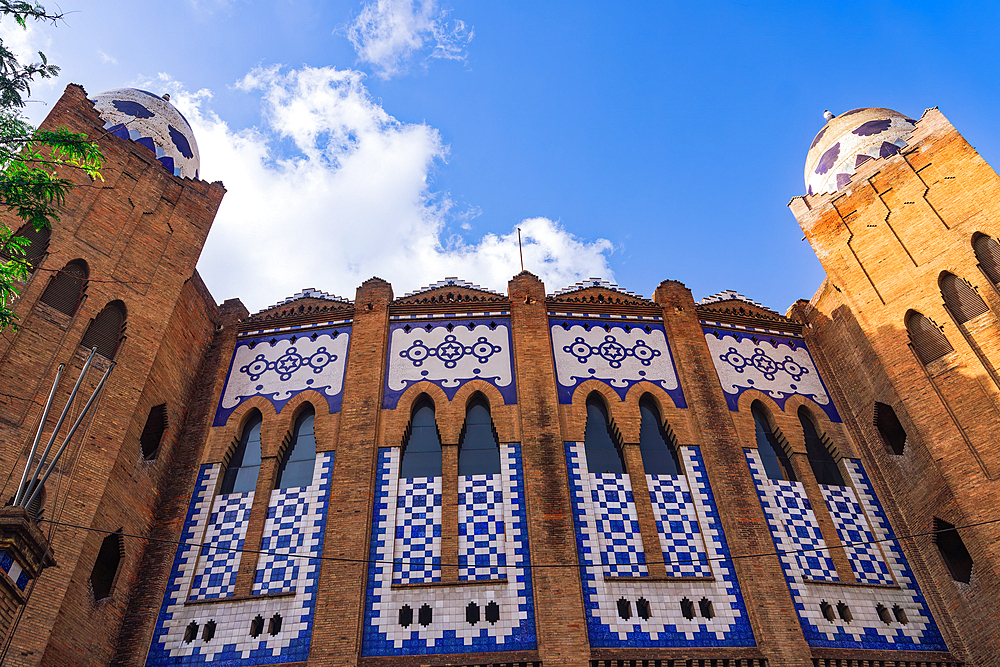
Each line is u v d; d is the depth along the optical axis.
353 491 14.48
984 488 14.09
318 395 16.47
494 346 17.17
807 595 14.05
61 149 10.96
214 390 16.78
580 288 19.70
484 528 14.22
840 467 16.48
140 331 14.99
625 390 16.59
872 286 17.14
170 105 19.50
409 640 12.88
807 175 20.56
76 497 12.58
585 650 12.53
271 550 14.12
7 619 8.27
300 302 19.19
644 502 14.81
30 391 12.72
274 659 12.77
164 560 14.02
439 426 15.73
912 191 17.33
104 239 15.22
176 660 12.88
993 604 13.41
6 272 10.54
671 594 13.62
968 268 15.80
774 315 19.66
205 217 17.69
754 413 17.23
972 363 15.09
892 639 13.77
